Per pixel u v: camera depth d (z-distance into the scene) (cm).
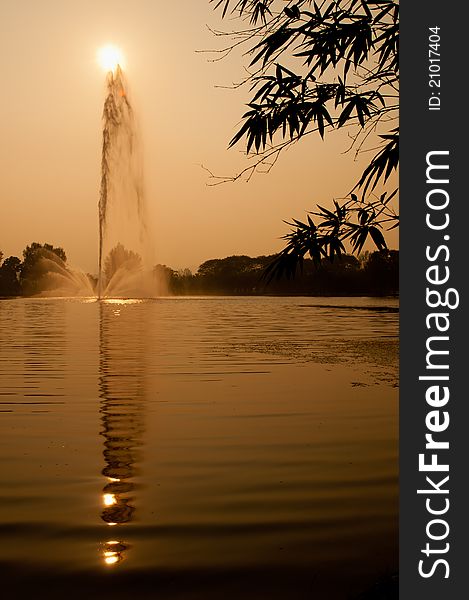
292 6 570
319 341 3150
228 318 5216
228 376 1952
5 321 4819
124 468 990
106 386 1761
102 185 8056
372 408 1452
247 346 2889
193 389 1716
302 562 668
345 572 647
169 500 848
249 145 577
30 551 693
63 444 1140
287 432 1224
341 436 1191
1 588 616
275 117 568
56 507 823
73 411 1423
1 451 1093
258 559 674
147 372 2033
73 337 3391
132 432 1226
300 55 565
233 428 1258
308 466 999
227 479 935
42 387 1744
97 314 5875
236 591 611
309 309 6850
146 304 8431
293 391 1681
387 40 556
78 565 661
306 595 602
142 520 777
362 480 928
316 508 817
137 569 652
